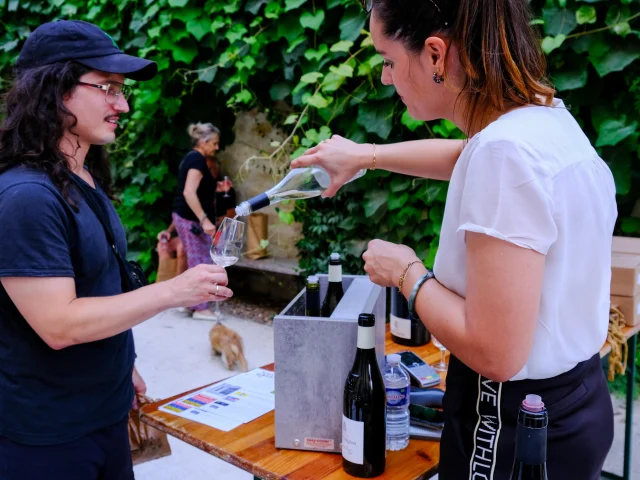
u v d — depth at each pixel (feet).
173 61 16.49
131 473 5.53
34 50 4.79
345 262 14.14
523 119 3.26
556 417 3.44
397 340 6.80
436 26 3.34
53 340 4.41
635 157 10.81
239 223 4.98
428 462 4.36
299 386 4.40
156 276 18.84
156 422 5.03
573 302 3.40
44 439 4.66
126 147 18.01
